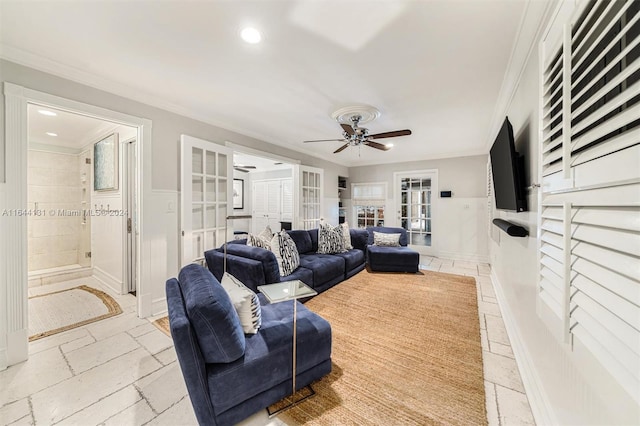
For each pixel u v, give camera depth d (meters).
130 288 3.37
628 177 0.62
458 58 1.89
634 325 0.60
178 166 2.92
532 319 1.62
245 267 2.62
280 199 7.73
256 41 1.71
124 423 1.37
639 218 0.59
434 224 5.58
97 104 2.28
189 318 1.24
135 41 1.73
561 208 1.03
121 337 2.25
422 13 1.45
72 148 4.30
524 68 1.86
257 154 4.05
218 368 1.29
